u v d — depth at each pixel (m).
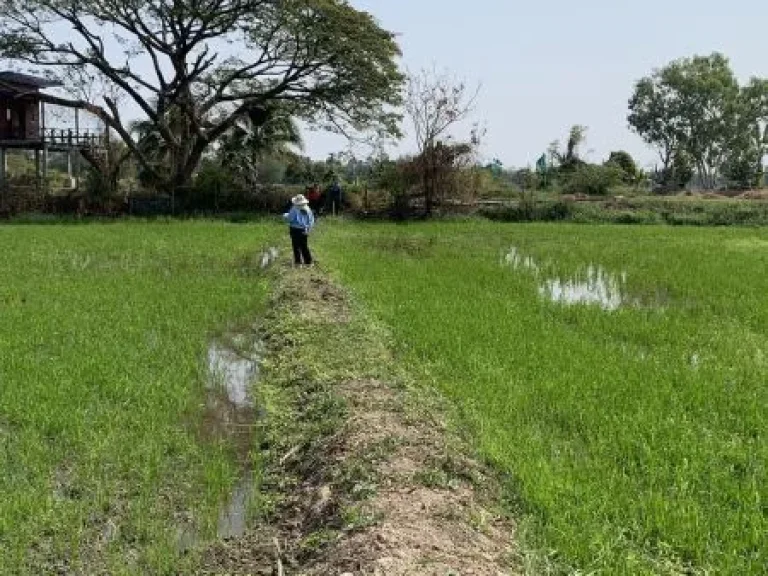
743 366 9.83
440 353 10.27
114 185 39.53
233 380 10.17
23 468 6.87
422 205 38.06
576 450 7.01
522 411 7.98
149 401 8.71
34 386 8.87
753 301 14.81
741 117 81.81
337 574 4.90
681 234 31.20
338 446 6.95
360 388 8.62
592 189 48.19
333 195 37.28
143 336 11.68
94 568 5.47
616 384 8.77
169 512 6.30
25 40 36.47
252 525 6.22
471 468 6.48
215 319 13.30
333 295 14.77
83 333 11.67
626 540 5.30
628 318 12.92
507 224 35.75
